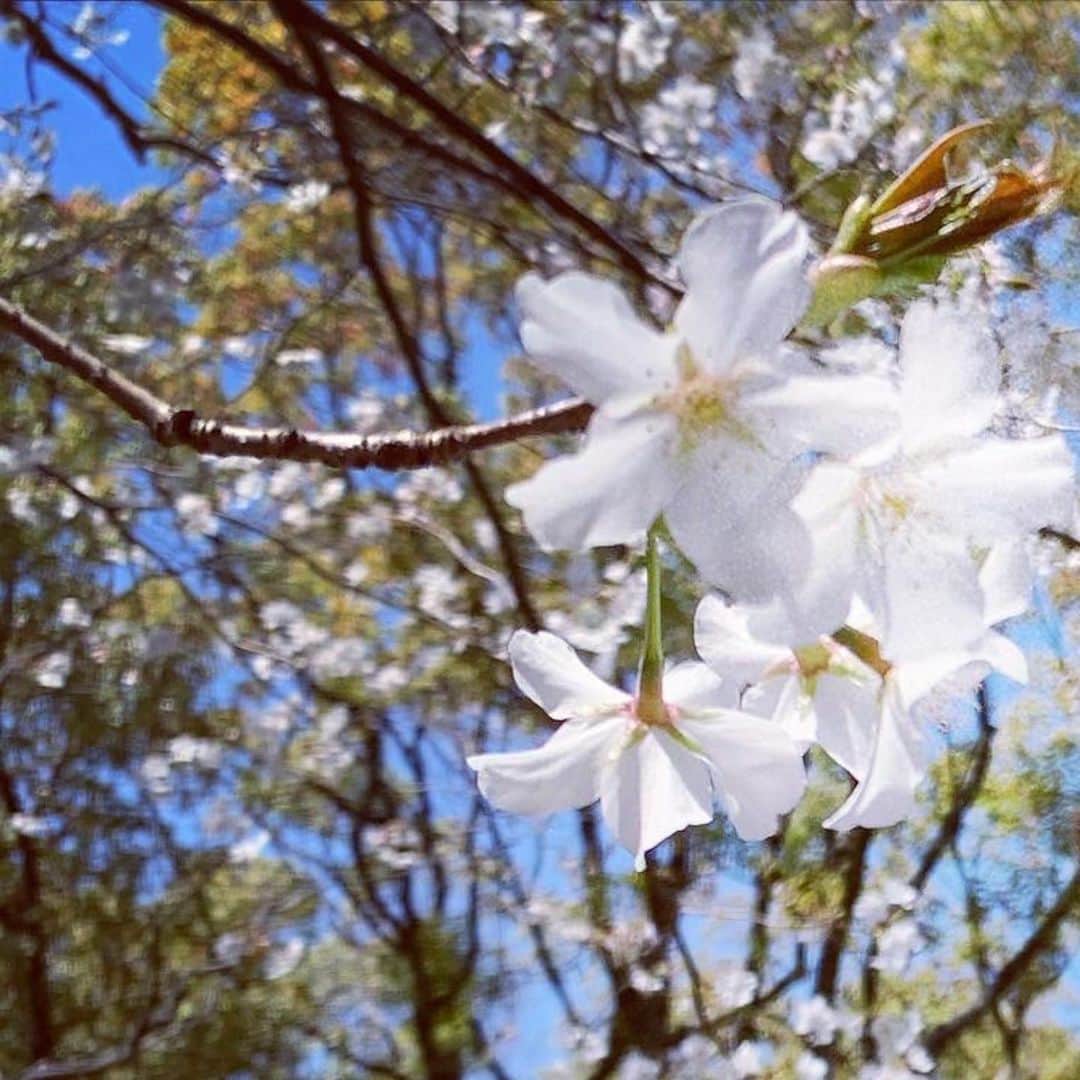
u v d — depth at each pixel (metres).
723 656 0.20
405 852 1.06
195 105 0.95
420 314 1.11
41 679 0.97
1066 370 0.61
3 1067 1.07
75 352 0.33
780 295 0.16
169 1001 1.00
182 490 0.96
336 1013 1.14
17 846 1.10
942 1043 1.09
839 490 0.17
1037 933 1.13
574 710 0.21
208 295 1.04
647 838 0.20
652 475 0.16
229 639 0.94
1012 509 0.17
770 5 0.85
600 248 0.84
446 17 0.80
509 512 1.00
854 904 1.06
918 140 0.78
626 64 0.83
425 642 1.05
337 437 0.25
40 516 0.99
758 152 0.85
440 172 0.89
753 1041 1.03
